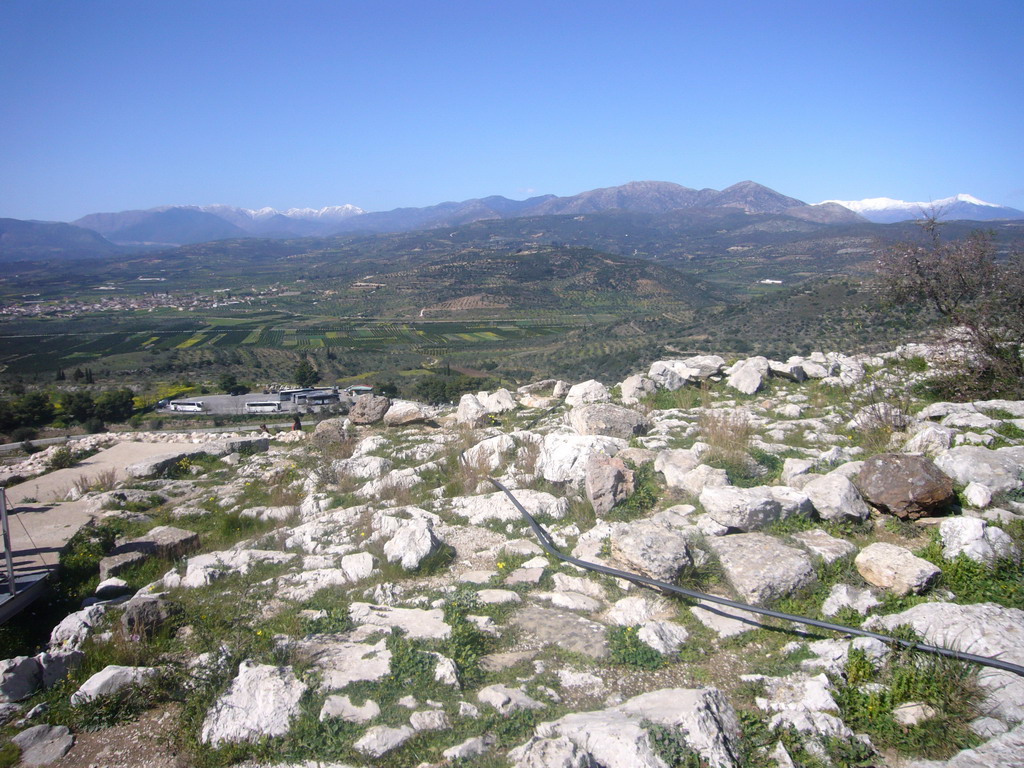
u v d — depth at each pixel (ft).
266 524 34.96
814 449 32.91
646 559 21.35
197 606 23.75
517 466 34.63
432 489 35.19
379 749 14.89
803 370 51.34
